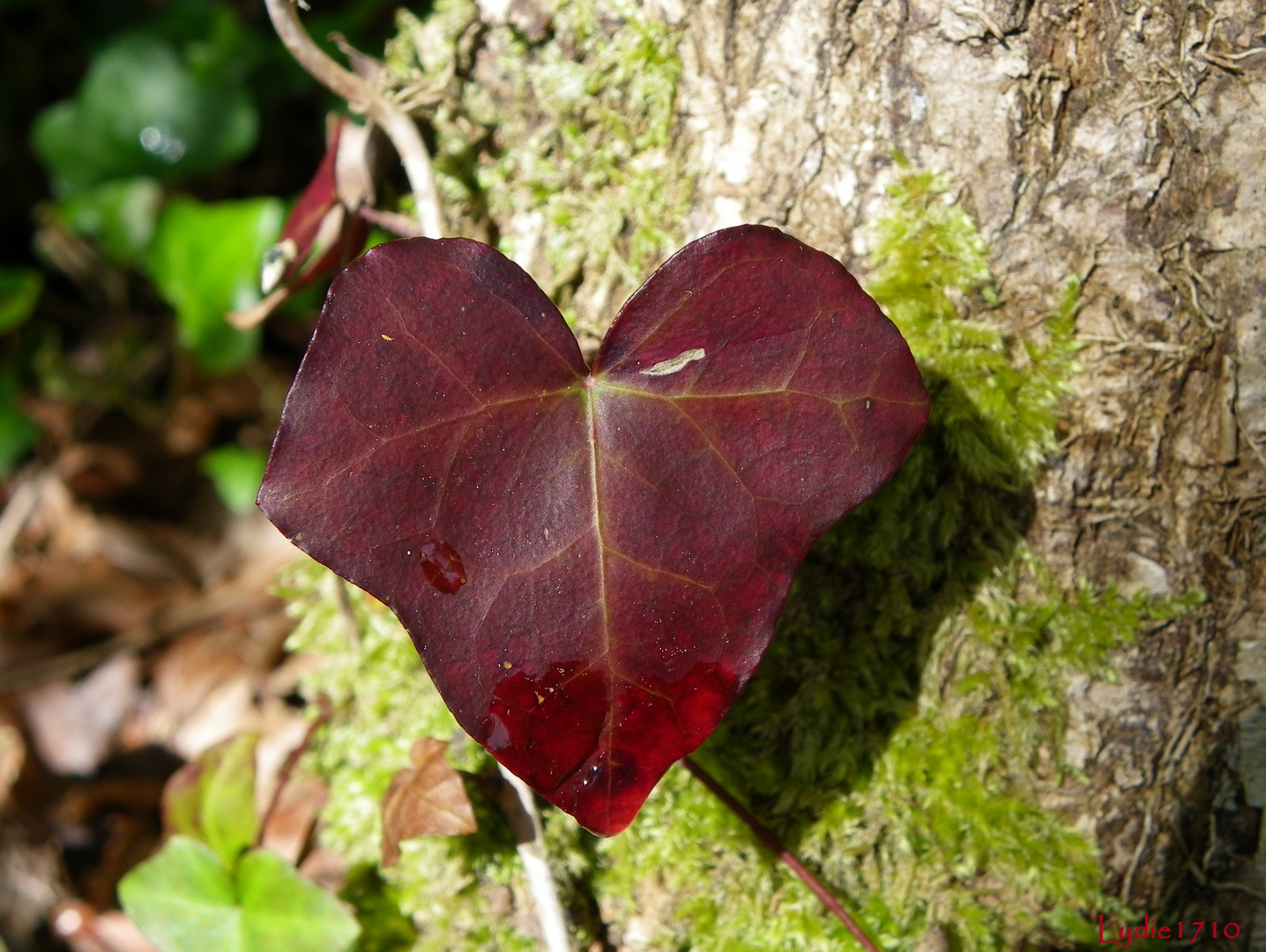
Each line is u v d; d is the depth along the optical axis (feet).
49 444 1.27
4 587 1.16
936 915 0.62
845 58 0.60
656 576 0.53
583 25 0.62
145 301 1.37
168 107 1.23
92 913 0.95
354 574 0.51
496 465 0.52
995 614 0.61
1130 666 0.62
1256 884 0.64
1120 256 0.60
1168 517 0.61
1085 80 0.59
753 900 0.62
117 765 1.06
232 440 1.30
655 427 0.53
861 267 0.61
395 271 0.51
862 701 0.62
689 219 0.63
